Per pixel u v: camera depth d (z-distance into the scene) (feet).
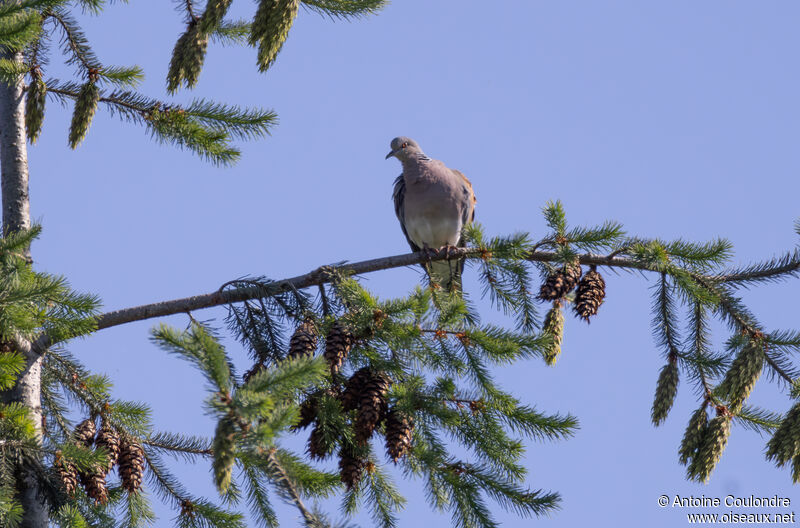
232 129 39.60
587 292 35.29
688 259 35.45
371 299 29.60
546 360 38.81
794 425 30.83
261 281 35.68
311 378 24.35
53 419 35.94
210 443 33.55
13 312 27.43
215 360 22.74
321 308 35.42
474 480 31.83
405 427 29.66
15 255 28.27
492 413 31.53
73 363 35.60
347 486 31.19
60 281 28.09
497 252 35.55
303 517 22.91
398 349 30.42
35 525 31.32
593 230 35.24
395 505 33.55
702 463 33.40
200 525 33.19
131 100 38.70
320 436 30.73
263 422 22.93
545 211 35.58
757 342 32.65
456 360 31.24
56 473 30.40
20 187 38.96
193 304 35.76
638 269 36.70
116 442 31.99
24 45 31.37
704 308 35.68
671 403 35.60
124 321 35.63
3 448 28.86
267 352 34.91
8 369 28.43
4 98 39.42
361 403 29.58
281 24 30.60
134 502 34.04
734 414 33.65
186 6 38.19
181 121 38.65
